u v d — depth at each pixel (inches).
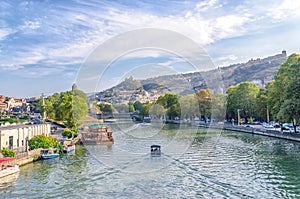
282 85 1989.4
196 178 954.1
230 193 829.8
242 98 3193.9
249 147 1691.7
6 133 1455.5
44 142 1621.6
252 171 1082.1
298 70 1796.3
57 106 3107.8
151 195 806.5
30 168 1253.7
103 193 834.8
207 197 800.9
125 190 839.7
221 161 1226.0
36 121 3137.3
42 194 879.1
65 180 1015.6
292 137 1950.1
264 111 2780.5
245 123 3307.1
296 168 1127.0
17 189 937.5
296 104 1726.1
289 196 806.5
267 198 792.9
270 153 1472.7
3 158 1218.6
